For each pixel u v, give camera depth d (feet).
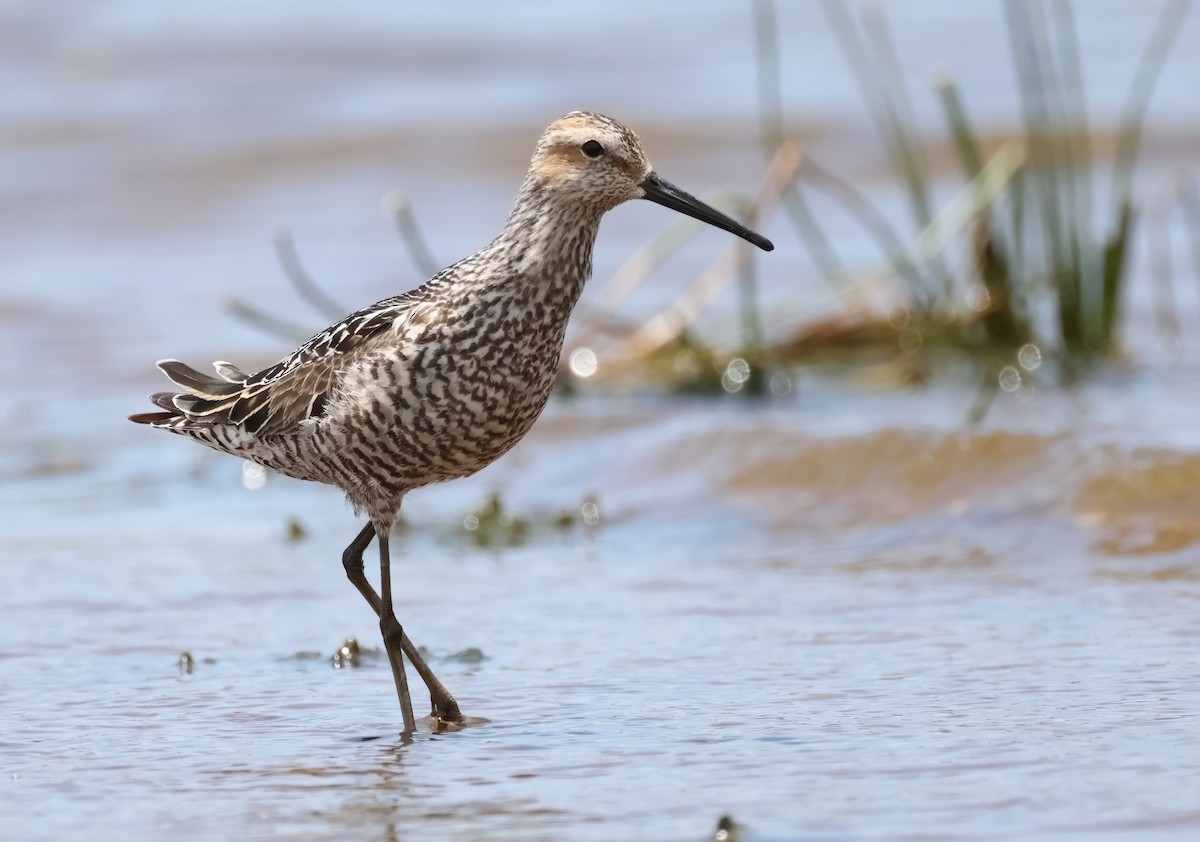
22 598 39.81
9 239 75.10
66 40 101.86
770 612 37.14
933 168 80.02
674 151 82.64
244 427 33.60
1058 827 25.02
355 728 31.30
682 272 68.44
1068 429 46.37
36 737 30.83
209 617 38.47
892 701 31.22
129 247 74.23
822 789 26.96
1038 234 62.54
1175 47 95.20
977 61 94.94
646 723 30.73
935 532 42.04
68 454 52.60
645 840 25.18
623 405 55.11
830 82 91.91
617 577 40.47
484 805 27.04
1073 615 35.70
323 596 39.96
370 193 80.07
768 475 46.09
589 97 90.48
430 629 37.24
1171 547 39.29
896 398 54.85
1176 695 30.73
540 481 48.52
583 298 65.31
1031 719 29.86
